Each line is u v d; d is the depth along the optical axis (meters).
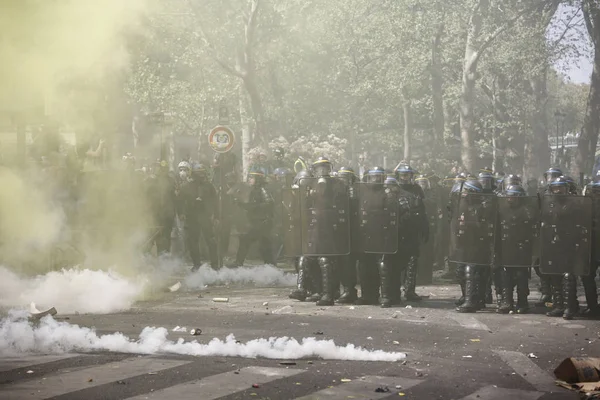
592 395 6.99
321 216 13.27
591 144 45.28
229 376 7.61
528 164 50.47
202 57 31.58
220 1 30.25
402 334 10.30
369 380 7.55
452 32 43.00
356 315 12.02
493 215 12.52
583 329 11.00
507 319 11.86
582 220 11.96
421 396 6.99
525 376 7.88
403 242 13.52
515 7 41.06
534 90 49.94
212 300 13.70
